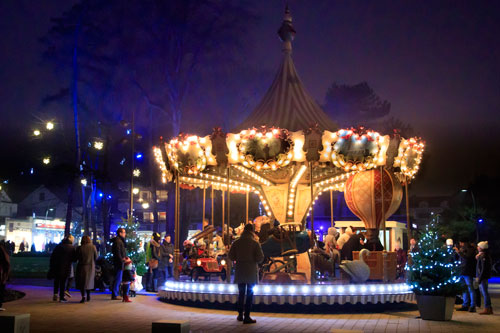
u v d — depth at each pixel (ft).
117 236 47.39
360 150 42.83
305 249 43.27
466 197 164.66
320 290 39.40
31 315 36.09
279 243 43.60
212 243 60.80
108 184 117.91
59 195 243.40
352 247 49.55
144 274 58.85
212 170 52.08
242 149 43.62
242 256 33.50
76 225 210.79
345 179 56.59
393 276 44.83
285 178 54.29
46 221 231.50
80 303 44.37
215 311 39.78
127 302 45.62
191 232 136.98
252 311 40.57
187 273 55.16
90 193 120.06
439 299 34.32
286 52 53.52
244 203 119.03
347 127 42.52
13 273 91.04
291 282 42.45
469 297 40.68
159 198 175.63
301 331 29.14
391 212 48.65
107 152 111.86
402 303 44.55
